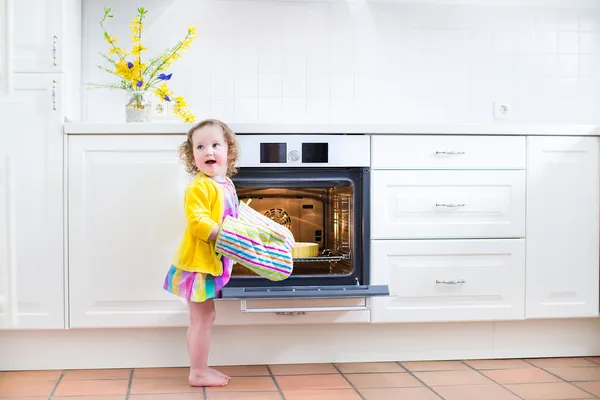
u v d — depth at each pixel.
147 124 2.34
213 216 2.13
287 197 2.46
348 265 2.45
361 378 2.24
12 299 2.32
